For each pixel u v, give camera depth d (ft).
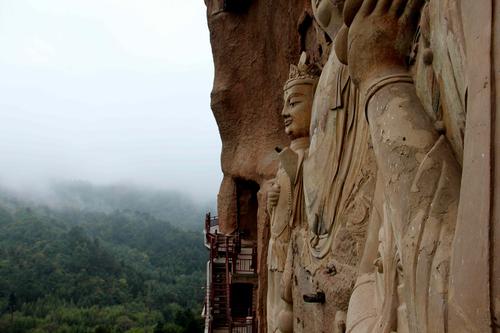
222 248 40.04
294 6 22.54
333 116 10.35
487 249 3.54
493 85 3.75
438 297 4.42
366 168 9.22
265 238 26.35
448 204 4.95
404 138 5.69
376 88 6.49
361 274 8.13
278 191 16.17
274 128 29.89
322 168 10.79
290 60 24.93
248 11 29.71
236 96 31.65
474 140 3.87
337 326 9.22
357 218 9.29
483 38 3.87
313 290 11.17
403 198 5.38
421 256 4.87
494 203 3.58
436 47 5.47
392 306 6.17
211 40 32.63
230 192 37.68
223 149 33.88
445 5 5.08
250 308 41.86
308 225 12.00
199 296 160.97
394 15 6.52
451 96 5.18
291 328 14.17
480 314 3.55
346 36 7.42
